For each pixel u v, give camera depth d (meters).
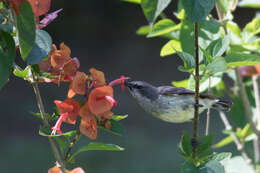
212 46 5.04
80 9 35.97
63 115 4.23
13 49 3.74
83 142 20.06
